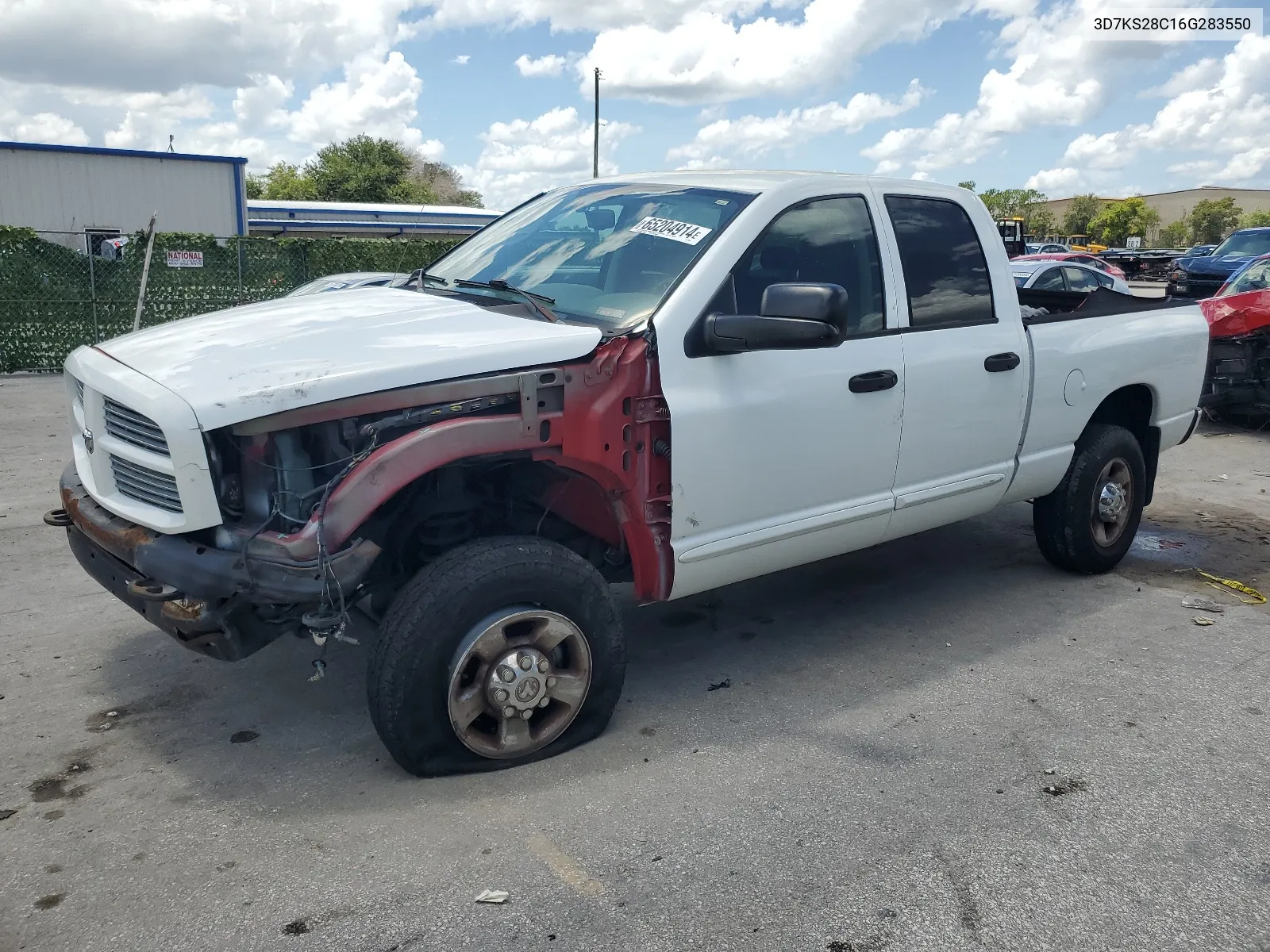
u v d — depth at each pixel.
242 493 2.98
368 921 2.61
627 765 3.44
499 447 3.10
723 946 2.55
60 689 3.95
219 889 2.72
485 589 3.15
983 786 3.35
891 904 2.73
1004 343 4.63
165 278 15.16
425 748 3.19
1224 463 8.89
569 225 4.25
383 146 66.75
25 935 2.53
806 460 3.89
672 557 3.59
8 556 5.55
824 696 4.03
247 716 3.75
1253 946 2.61
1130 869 2.92
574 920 2.63
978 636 4.70
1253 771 3.49
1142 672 4.32
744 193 3.92
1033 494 5.14
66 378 3.75
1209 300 10.06
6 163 20.17
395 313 3.53
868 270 4.16
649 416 3.43
